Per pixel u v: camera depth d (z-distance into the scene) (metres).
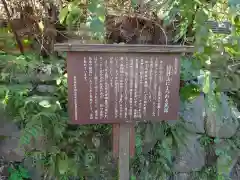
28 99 2.37
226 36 2.64
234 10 2.01
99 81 2.04
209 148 2.99
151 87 2.11
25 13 2.94
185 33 2.47
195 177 2.97
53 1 2.79
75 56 1.98
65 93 2.60
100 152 2.72
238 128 3.07
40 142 2.51
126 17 2.63
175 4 2.28
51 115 2.33
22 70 2.62
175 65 2.09
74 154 2.62
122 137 2.24
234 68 2.92
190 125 2.89
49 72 2.66
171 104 2.15
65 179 2.65
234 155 3.04
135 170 2.81
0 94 2.37
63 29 2.94
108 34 2.66
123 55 2.02
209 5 2.23
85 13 2.37
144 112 2.14
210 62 2.61
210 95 2.56
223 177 2.95
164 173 2.85
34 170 2.63
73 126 2.62
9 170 2.58
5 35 2.96
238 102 3.13
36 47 3.03
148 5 2.46
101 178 2.75
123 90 2.08
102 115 2.10
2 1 2.85
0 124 2.52
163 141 2.85
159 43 2.67
